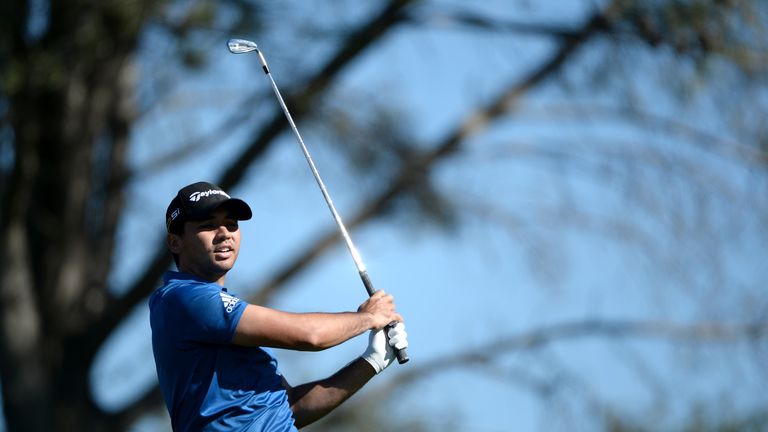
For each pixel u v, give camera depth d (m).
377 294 19.95
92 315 49.12
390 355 20.33
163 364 18.88
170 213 19.36
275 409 18.73
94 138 47.44
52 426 48.66
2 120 42.72
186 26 42.00
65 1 41.19
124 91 48.00
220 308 18.47
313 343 18.56
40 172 46.66
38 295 48.94
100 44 42.34
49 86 42.28
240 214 19.27
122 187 49.28
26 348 48.12
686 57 43.81
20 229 47.34
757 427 49.88
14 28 40.91
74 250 49.16
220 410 18.50
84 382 49.84
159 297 19.08
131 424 51.06
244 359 18.75
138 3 40.69
